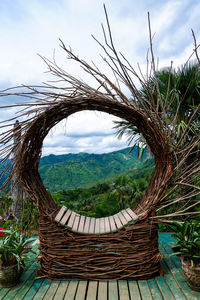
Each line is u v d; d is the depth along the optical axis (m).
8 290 2.12
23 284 2.22
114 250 2.25
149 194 2.57
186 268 2.06
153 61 2.15
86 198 22.12
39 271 2.36
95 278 2.25
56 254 2.29
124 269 2.24
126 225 2.27
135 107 2.26
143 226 2.26
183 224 2.29
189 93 4.36
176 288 2.07
